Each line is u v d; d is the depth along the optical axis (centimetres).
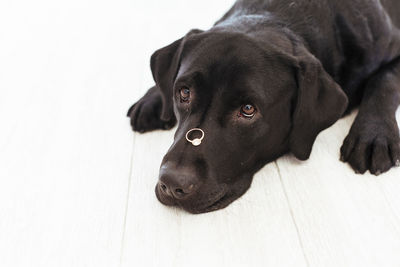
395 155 71
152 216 67
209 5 133
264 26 73
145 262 62
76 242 65
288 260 62
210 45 67
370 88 79
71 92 93
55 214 68
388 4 85
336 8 77
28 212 68
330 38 76
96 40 116
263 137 67
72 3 143
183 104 68
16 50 112
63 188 72
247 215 66
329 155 74
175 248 63
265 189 70
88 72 100
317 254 62
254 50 66
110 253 63
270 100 65
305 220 66
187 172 62
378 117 74
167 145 78
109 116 86
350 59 78
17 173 74
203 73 65
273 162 74
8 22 132
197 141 64
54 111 88
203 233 65
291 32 73
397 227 65
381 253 62
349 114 82
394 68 82
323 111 68
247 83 64
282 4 77
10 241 65
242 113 65
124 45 112
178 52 73
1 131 83
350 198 68
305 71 66
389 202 67
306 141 69
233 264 61
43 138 81
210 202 65
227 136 65
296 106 67
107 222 67
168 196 65
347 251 62
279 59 66
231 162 66
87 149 79
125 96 91
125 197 70
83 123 84
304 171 72
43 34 122
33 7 143
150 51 108
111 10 135
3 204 70
